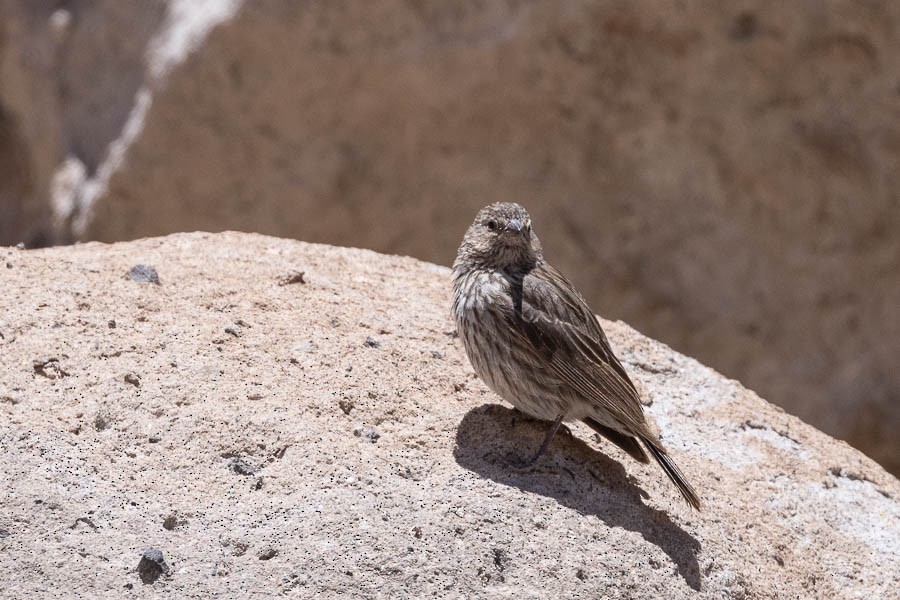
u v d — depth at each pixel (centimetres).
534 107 2084
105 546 785
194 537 803
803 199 2106
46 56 2380
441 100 2080
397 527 827
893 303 2112
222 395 913
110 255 1107
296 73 2070
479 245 962
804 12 2023
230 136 2119
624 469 967
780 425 1138
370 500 845
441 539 825
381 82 2072
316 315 1052
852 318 2127
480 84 2064
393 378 984
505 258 952
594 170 2116
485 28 2033
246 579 780
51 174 2352
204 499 832
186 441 869
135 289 1029
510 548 837
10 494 801
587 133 2102
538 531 858
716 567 907
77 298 997
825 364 2138
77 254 1102
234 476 853
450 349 1052
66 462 835
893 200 2094
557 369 921
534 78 2059
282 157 2127
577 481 922
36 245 2373
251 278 1095
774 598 918
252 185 2147
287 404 919
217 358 956
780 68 2056
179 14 2180
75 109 2350
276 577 782
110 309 992
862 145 2078
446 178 2128
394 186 2138
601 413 930
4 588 750
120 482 832
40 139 2392
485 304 931
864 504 1069
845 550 1002
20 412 866
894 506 1080
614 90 2075
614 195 2128
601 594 832
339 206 2147
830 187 2095
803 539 996
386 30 2042
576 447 966
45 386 895
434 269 1225
